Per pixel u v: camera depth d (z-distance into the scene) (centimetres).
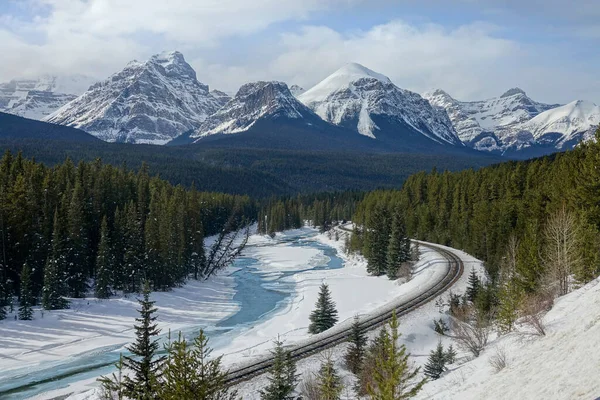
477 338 3316
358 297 7025
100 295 6556
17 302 5988
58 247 6272
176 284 7838
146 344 2117
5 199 6359
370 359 3384
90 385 3856
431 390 2417
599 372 1342
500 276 5038
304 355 4056
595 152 5478
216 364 1769
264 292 7900
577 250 3756
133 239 7188
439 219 11638
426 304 5528
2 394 3712
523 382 1672
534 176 10150
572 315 2261
